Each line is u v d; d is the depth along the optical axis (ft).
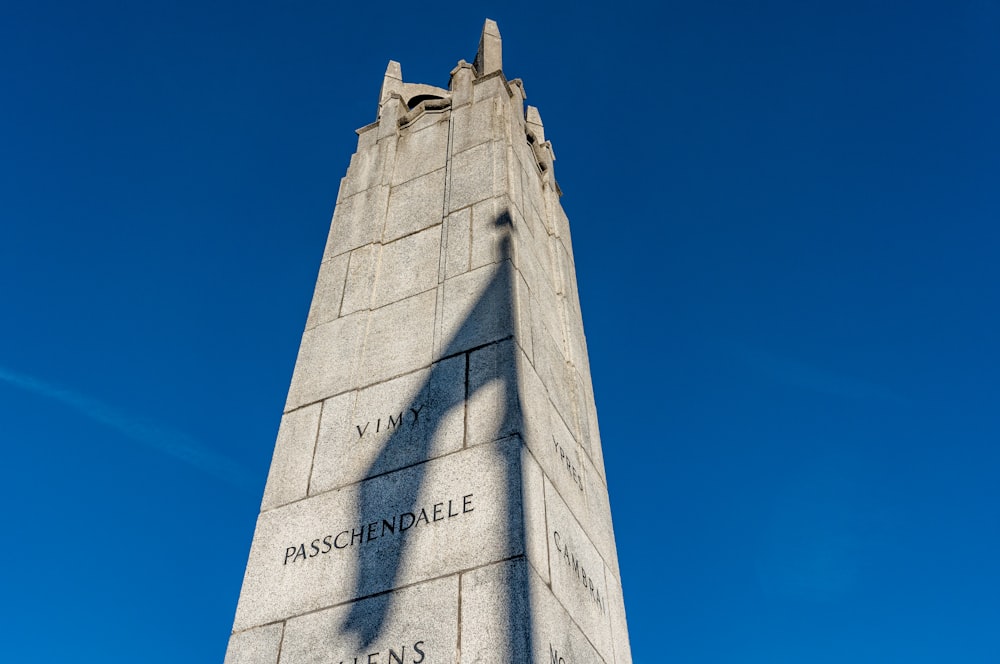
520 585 22.18
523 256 34.37
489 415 26.89
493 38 52.01
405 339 31.68
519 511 23.85
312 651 23.58
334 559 25.50
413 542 24.64
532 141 46.83
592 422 35.37
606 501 32.96
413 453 27.17
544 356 32.14
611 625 27.73
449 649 21.79
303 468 28.91
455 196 37.19
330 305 35.55
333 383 31.60
